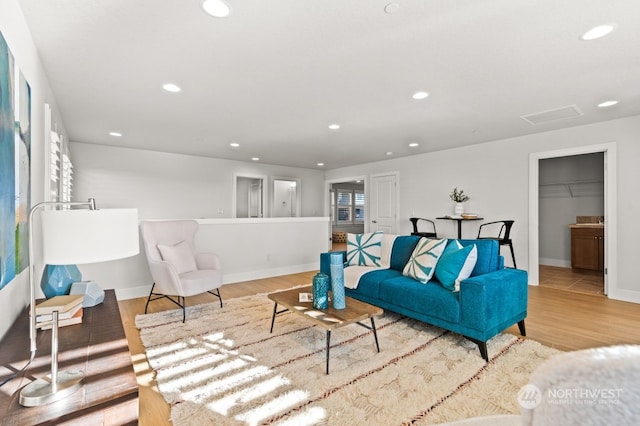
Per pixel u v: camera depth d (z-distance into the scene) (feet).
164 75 8.34
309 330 9.05
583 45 6.82
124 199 18.21
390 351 7.67
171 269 9.78
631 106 10.78
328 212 27.71
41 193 7.23
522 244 14.96
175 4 5.42
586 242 17.58
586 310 10.98
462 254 8.43
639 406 1.18
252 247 15.92
